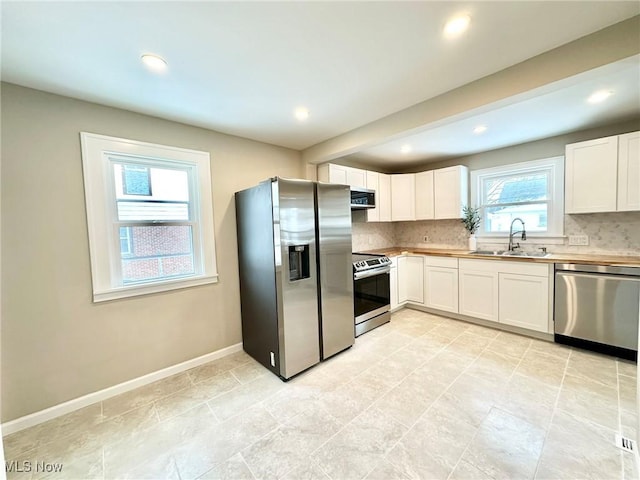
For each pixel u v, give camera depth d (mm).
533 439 1541
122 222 2199
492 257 3076
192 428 1735
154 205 2379
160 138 2371
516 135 3062
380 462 1435
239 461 1477
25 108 1793
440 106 2121
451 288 3473
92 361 2047
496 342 2787
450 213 3865
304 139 3051
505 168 3527
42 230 1850
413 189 4184
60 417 1889
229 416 1834
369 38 1483
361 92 2059
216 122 2510
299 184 2326
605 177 2609
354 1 1228
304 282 2367
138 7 1207
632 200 2486
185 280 2482
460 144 3367
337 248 2633
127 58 1569
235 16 1289
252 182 3018
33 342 1828
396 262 3721
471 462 1413
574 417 1689
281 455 1504
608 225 2859
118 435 1697
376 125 2562
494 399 1895
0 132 1709
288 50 1562
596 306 2449
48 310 1878
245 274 2721
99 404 2018
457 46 1577
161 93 1969
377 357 2564
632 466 1351
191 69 1705
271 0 1198
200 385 2229
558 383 2041
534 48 1613
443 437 1580
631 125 2654
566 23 1417
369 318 3174
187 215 2576
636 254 2713
